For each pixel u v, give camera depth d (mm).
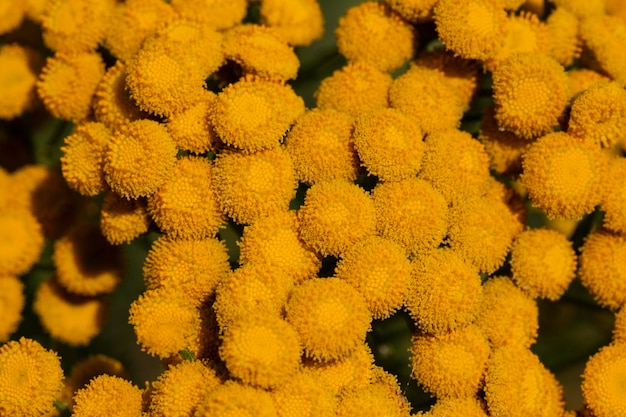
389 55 229
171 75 217
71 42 233
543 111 219
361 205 214
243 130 215
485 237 218
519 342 219
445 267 213
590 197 218
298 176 218
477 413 214
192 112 218
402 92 223
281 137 217
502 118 221
